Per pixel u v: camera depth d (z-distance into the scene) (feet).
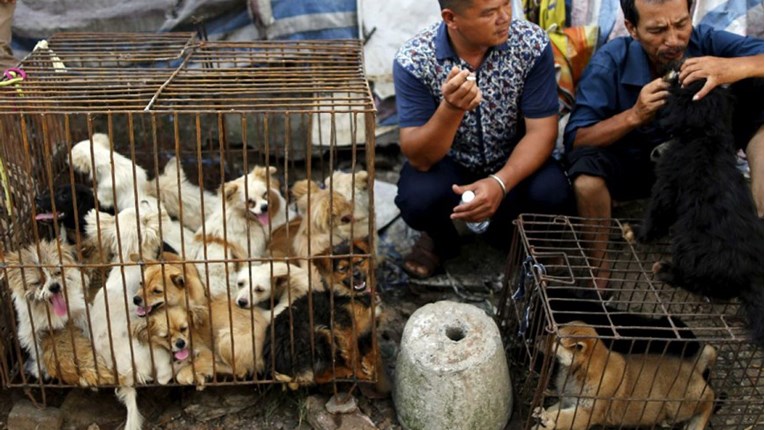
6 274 9.50
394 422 10.19
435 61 11.12
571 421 9.50
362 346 10.05
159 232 9.71
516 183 10.99
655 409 9.59
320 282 10.64
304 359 9.80
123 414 10.30
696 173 9.92
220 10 14.33
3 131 10.30
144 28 14.42
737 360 10.12
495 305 12.30
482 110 11.36
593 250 10.98
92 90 9.78
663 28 10.58
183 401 10.42
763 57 10.50
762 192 11.16
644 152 11.87
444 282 12.71
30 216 11.20
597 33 13.34
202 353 10.19
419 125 11.39
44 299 9.46
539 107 11.35
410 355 9.46
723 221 9.62
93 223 10.73
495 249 13.46
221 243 11.33
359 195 11.80
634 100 11.73
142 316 9.73
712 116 10.05
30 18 14.24
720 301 10.31
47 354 9.85
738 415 9.89
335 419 9.99
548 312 9.04
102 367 9.84
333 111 8.74
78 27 14.34
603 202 11.53
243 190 11.32
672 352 9.84
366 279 10.66
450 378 9.18
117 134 14.87
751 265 9.49
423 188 11.55
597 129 11.44
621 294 12.17
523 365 10.68
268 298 10.58
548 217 11.61
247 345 9.99
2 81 9.98
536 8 13.66
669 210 10.36
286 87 10.18
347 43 12.05
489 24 10.06
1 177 10.16
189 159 14.80
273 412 10.34
